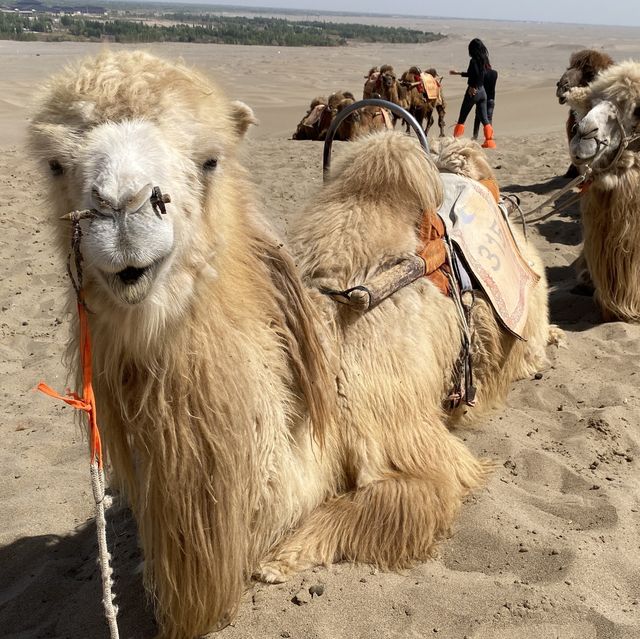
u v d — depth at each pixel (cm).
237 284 214
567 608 233
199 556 209
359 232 283
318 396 241
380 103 316
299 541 248
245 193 223
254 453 219
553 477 311
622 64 466
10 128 1373
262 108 1983
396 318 276
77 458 355
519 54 6212
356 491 260
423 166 293
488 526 268
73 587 265
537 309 390
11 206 796
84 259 181
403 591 240
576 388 390
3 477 336
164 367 195
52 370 443
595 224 471
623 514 280
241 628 228
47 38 6594
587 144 446
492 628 227
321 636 225
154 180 174
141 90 185
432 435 280
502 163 1028
